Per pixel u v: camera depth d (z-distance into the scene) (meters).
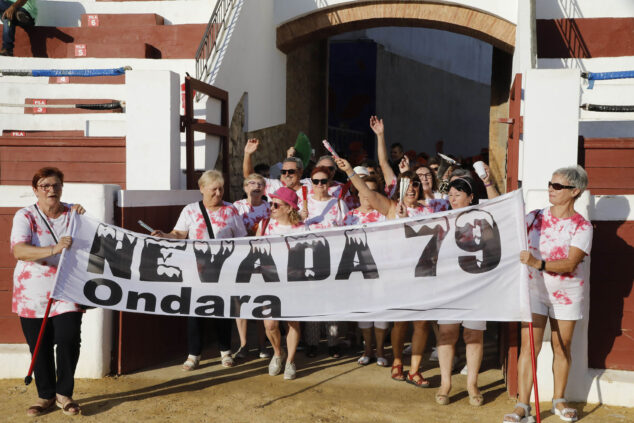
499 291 5.14
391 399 5.62
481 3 11.47
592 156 6.09
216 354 7.02
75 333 5.16
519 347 5.77
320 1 12.12
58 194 5.15
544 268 4.92
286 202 6.03
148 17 11.26
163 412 5.25
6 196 6.17
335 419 5.14
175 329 6.94
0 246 6.21
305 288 5.45
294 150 8.45
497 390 5.91
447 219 5.24
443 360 5.52
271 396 5.66
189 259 5.49
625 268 5.66
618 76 7.07
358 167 7.11
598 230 5.67
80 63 10.25
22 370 6.04
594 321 5.71
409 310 5.29
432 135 23.80
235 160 10.41
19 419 5.05
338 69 19.75
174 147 7.37
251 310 5.48
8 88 9.88
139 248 5.44
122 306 5.39
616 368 5.70
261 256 5.48
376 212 6.39
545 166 6.04
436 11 11.77
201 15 11.64
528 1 9.57
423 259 5.28
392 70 20.64
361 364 6.65
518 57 10.25
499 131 13.68
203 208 6.21
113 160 7.54
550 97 6.00
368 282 5.36
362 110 19.55
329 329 6.86
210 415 5.20
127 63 10.20
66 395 5.21
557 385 5.25
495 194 5.82
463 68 26.58
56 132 9.59
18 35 11.06
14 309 5.19
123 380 6.05
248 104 10.98
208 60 9.98
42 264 5.14
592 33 10.30
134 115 7.26
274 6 12.33
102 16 11.34
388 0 11.83
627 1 10.27
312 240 5.43
